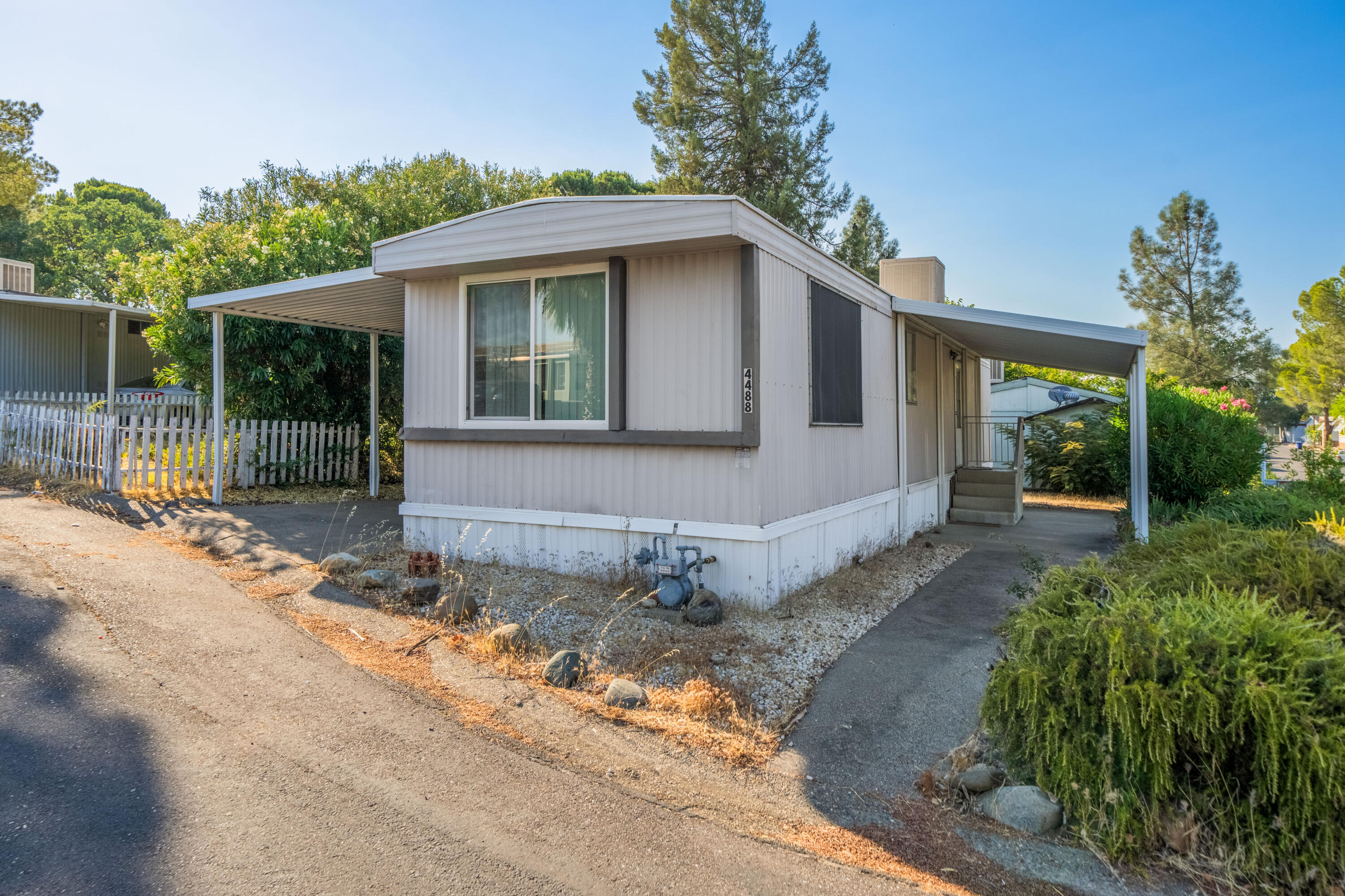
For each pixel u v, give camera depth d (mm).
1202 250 38094
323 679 4297
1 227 29969
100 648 4379
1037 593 4883
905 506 10227
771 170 25281
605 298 6691
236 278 12570
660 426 6480
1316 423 36844
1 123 28000
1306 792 2750
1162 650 3184
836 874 2846
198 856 2662
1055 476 17578
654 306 6500
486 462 7332
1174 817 3016
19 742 3297
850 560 8336
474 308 7398
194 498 9750
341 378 13461
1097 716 3201
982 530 11859
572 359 6875
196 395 13344
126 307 16672
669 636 5395
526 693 4309
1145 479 7879
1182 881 2865
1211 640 3195
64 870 2523
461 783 3322
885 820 3254
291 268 13117
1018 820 3182
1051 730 3242
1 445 11031
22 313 17719
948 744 4004
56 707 3641
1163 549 5453
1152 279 39000
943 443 12578
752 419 6027
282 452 11594
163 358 20438
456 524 7480
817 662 5203
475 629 5293
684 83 25172
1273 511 10062
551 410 7000
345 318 10297
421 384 7676
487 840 2906
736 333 6160
